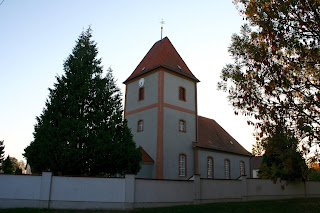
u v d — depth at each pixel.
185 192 18.42
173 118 27.70
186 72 30.83
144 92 29.27
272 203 21.06
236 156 34.69
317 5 11.94
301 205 20.44
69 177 15.52
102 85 19.66
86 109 19.02
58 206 15.10
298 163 16.16
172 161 26.42
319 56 12.74
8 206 14.99
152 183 16.94
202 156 29.41
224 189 21.08
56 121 17.75
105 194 15.58
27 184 15.30
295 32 12.76
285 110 13.05
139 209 15.59
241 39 14.02
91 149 17.23
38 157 16.88
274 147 14.19
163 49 30.55
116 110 19.78
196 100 30.94
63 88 18.41
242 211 16.83
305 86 13.29
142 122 28.53
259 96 13.45
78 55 19.92
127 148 18.75
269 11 12.59
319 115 13.01
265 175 22.38
